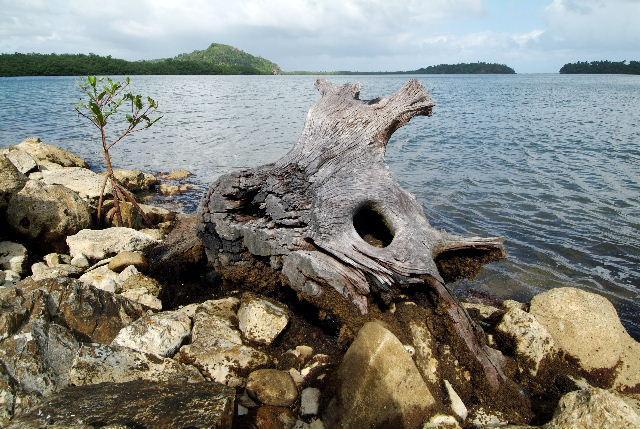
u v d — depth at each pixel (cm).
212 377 516
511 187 1608
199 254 753
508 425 480
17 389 442
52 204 899
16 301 539
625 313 836
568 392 523
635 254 1070
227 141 2525
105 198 1162
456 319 570
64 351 500
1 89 6988
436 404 487
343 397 476
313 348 592
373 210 659
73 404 377
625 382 607
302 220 634
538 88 9344
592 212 1346
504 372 567
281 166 677
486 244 612
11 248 837
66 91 6594
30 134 2712
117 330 585
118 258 753
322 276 582
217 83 10294
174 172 1786
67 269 746
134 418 358
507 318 633
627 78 17812
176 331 563
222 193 658
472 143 2523
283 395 492
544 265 1012
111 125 3144
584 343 618
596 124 3294
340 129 700
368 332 506
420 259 585
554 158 2092
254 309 612
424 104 750
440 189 1587
